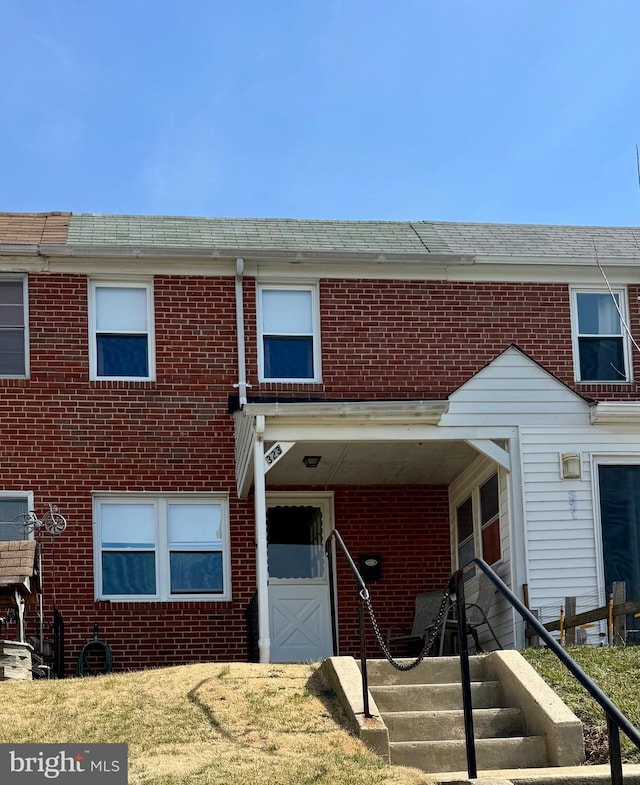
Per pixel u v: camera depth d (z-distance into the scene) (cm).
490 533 1759
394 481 1889
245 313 1844
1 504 1733
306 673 1161
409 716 1025
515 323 1895
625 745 990
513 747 987
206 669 1180
